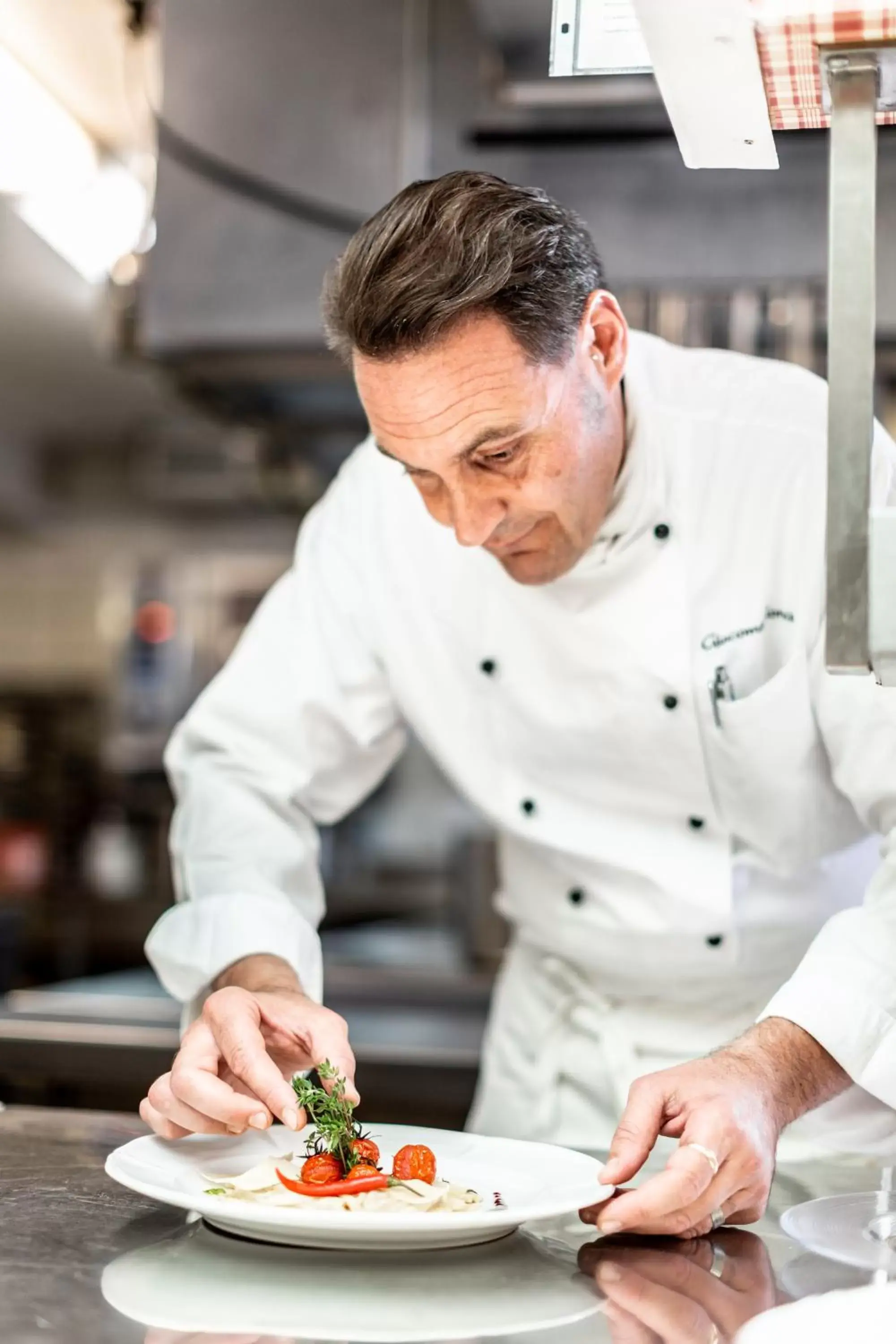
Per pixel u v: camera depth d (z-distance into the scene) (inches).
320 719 61.4
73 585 213.9
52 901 194.9
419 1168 39.8
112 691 213.2
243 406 115.7
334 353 47.9
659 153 94.0
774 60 35.7
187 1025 54.6
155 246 99.6
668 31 34.5
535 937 64.2
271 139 97.5
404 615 60.7
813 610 54.0
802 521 54.7
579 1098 61.3
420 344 42.3
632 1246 37.3
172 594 210.5
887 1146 47.6
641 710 56.0
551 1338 29.9
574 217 48.0
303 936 53.6
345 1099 40.8
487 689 59.6
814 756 55.4
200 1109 39.9
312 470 137.3
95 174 129.3
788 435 55.8
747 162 41.6
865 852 62.3
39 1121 51.0
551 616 56.6
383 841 197.0
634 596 55.2
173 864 61.0
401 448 44.6
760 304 97.2
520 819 60.5
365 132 96.5
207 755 61.4
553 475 46.7
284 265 98.3
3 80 107.3
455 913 163.5
